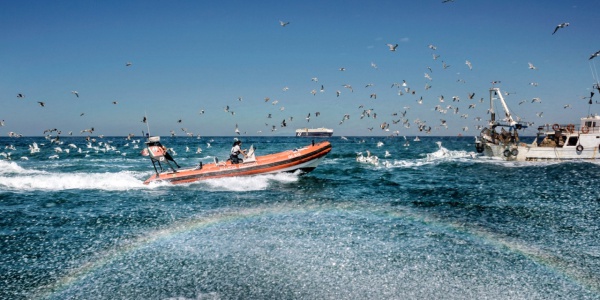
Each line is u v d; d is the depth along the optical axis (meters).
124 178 19.95
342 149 62.78
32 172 26.23
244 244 9.12
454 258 8.20
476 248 8.80
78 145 82.44
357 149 62.69
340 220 11.16
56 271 7.66
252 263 8.01
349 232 9.96
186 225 10.71
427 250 8.66
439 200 14.32
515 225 10.72
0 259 8.22
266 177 19.73
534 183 18.91
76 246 9.02
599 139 30.16
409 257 8.25
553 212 12.23
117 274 7.54
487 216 11.72
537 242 9.26
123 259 8.27
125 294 6.76
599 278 7.27
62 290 6.91
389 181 20.25
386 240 9.33
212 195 15.27
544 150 31.25
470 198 14.71
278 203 13.64
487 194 15.53
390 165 30.47
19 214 11.87
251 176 19.44
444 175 23.27
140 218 11.42
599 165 25.56
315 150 20.38
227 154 52.69
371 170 26.62
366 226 10.51
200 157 46.66
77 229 10.32
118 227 10.52
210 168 19.30
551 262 8.02
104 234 9.91
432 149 61.78
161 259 8.26
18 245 9.05
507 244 9.10
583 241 9.34
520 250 8.70
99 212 12.21
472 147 70.56
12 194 15.47
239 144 19.92
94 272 7.63
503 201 14.05
